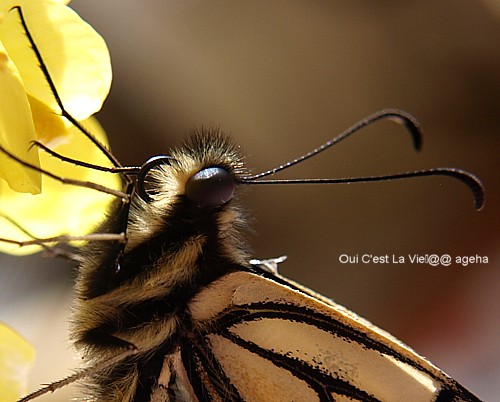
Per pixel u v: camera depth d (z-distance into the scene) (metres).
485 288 0.26
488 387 0.23
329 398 0.16
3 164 0.15
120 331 0.16
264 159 0.27
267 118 0.27
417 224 0.28
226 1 0.26
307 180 0.16
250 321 0.16
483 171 0.28
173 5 0.26
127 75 0.26
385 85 0.27
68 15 0.15
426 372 0.16
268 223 0.27
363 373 0.16
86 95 0.16
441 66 0.28
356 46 0.27
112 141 0.26
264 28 0.26
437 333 0.25
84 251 0.16
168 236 0.16
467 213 0.28
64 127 0.15
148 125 0.26
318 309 0.16
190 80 0.26
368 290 0.27
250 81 0.26
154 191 0.16
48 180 0.16
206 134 0.16
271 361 0.16
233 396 0.16
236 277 0.16
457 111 0.28
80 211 0.16
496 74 0.28
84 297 0.16
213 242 0.16
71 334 0.16
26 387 0.17
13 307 0.21
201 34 0.26
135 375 0.16
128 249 0.16
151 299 0.16
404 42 0.27
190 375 0.16
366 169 0.28
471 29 0.27
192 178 0.16
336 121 0.27
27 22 0.15
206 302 0.16
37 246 0.16
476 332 0.25
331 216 0.28
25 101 0.15
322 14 0.27
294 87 0.27
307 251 0.27
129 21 0.26
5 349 0.17
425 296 0.26
